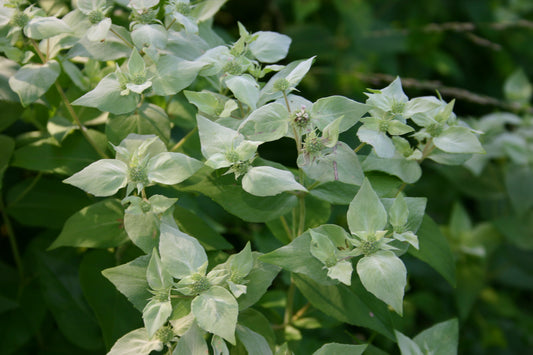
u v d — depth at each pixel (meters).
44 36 0.92
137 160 0.90
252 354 0.89
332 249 0.89
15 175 1.06
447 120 0.95
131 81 0.92
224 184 0.93
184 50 0.96
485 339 1.43
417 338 0.94
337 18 1.70
